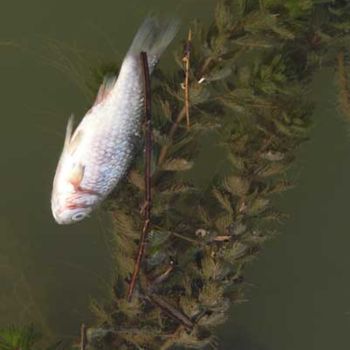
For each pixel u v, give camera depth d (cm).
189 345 98
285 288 105
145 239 93
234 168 99
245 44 89
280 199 103
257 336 105
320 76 100
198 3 98
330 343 106
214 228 94
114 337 98
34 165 101
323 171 103
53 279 102
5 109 100
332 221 104
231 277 95
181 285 97
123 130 90
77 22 99
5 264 102
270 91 90
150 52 89
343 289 105
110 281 102
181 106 92
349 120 100
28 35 99
